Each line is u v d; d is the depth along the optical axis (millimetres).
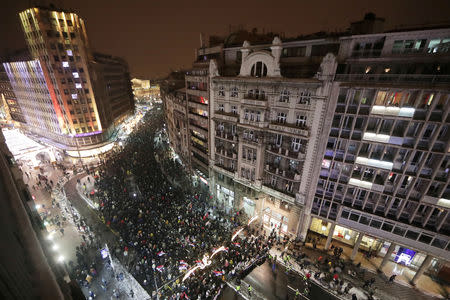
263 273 31188
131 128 100625
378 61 25156
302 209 34562
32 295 3689
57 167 64188
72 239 37281
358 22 27359
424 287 29453
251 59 32938
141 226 37031
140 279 30203
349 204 31344
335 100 27422
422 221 27516
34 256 4465
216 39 44594
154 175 53938
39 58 58688
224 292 28578
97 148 70000
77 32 60281
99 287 29500
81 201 47812
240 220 41469
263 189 37625
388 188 28453
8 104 89250
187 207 43062
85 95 65062
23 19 55969
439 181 25016
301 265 32062
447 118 23391
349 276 30859
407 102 25172
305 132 30125
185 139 56531
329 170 30969
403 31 24016
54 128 68688
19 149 60344
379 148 28500
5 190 4801
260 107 33062
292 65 32094
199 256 32750
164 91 70750
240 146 38000
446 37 22375
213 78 38062
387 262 32938
